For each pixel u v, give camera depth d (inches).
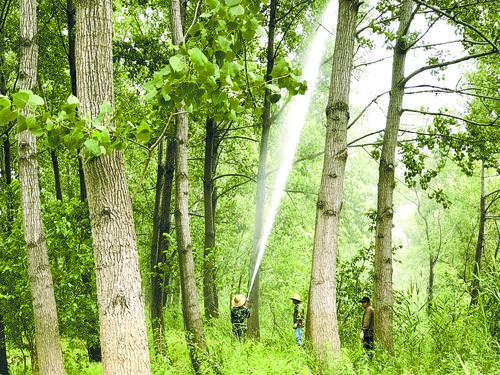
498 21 502.6
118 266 161.3
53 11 589.0
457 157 538.6
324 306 297.4
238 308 509.4
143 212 1019.3
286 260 995.9
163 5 685.9
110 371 157.6
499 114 441.1
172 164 598.5
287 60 174.2
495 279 364.8
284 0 654.5
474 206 1239.5
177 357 402.0
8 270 426.3
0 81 574.2
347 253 1226.0
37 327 352.8
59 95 652.7
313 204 1152.2
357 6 325.4
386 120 457.7
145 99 150.9
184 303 381.4
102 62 166.4
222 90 165.2
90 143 136.7
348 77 319.6
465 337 337.7
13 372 482.9
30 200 358.6
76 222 469.1
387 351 379.2
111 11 171.5
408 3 458.6
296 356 278.2
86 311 450.0
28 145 360.5
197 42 168.2
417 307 429.1
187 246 387.5
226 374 307.0
